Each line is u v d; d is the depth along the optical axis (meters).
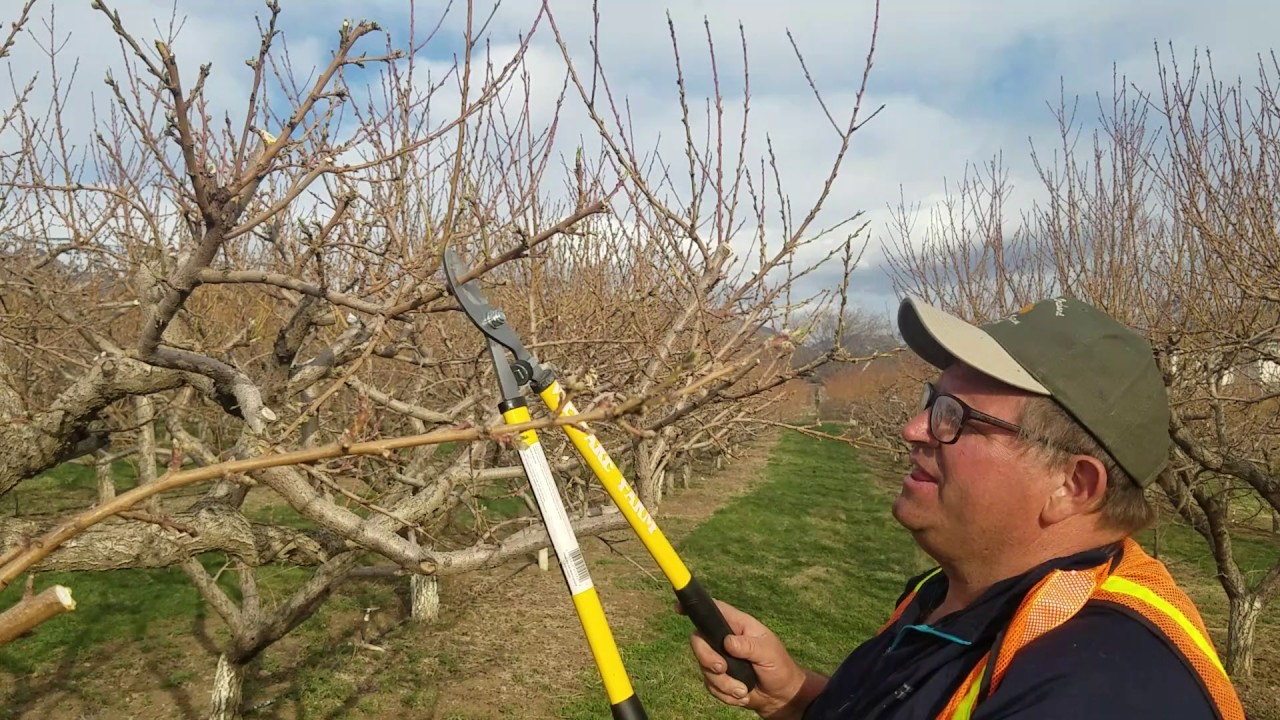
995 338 1.39
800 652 8.60
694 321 3.09
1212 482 11.59
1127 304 6.08
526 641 8.26
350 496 1.87
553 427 0.91
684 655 8.05
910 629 1.42
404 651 7.85
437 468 4.05
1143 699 1.02
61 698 6.58
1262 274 5.11
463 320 5.10
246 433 2.52
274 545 2.67
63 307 3.99
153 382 2.83
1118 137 6.78
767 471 21.55
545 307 4.36
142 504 1.20
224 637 7.85
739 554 12.54
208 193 1.97
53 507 11.34
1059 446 1.31
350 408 4.81
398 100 3.38
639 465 3.19
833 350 2.27
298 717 6.45
